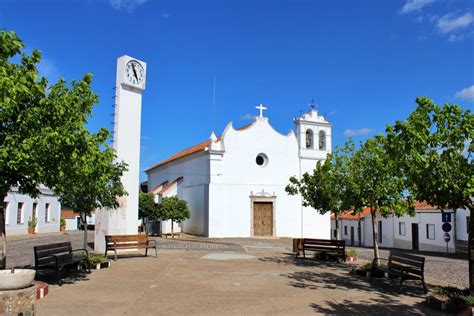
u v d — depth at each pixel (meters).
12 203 33.56
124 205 19.44
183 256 18.05
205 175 33.38
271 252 21.11
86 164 9.84
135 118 20.06
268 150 34.44
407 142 8.88
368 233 40.78
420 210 31.03
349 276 13.16
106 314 7.87
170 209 31.92
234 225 32.78
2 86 6.73
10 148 8.27
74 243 26.16
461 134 8.57
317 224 35.09
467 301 8.30
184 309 8.38
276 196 34.16
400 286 10.62
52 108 9.06
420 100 9.13
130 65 19.83
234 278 12.29
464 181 8.38
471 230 8.91
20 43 7.54
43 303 8.63
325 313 8.33
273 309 8.55
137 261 15.88
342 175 14.34
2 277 7.46
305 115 36.06
